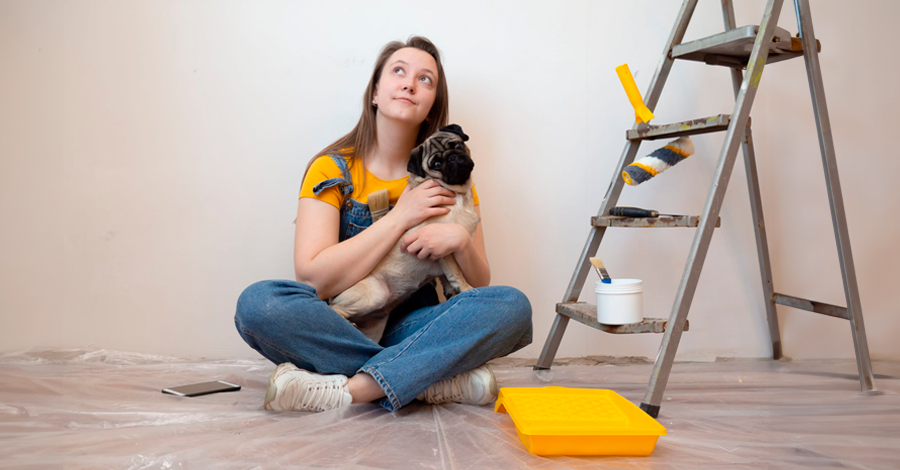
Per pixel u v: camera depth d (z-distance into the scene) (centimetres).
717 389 149
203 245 185
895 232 198
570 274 193
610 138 192
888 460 95
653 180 194
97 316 184
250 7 184
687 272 131
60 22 181
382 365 122
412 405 130
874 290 197
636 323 137
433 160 143
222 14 183
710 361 194
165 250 185
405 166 164
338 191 150
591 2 190
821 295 197
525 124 191
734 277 196
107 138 183
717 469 92
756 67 134
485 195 190
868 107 197
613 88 191
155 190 184
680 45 158
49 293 183
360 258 138
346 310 141
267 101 185
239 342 186
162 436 106
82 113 182
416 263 146
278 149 186
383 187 158
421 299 163
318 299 127
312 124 186
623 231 193
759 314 196
